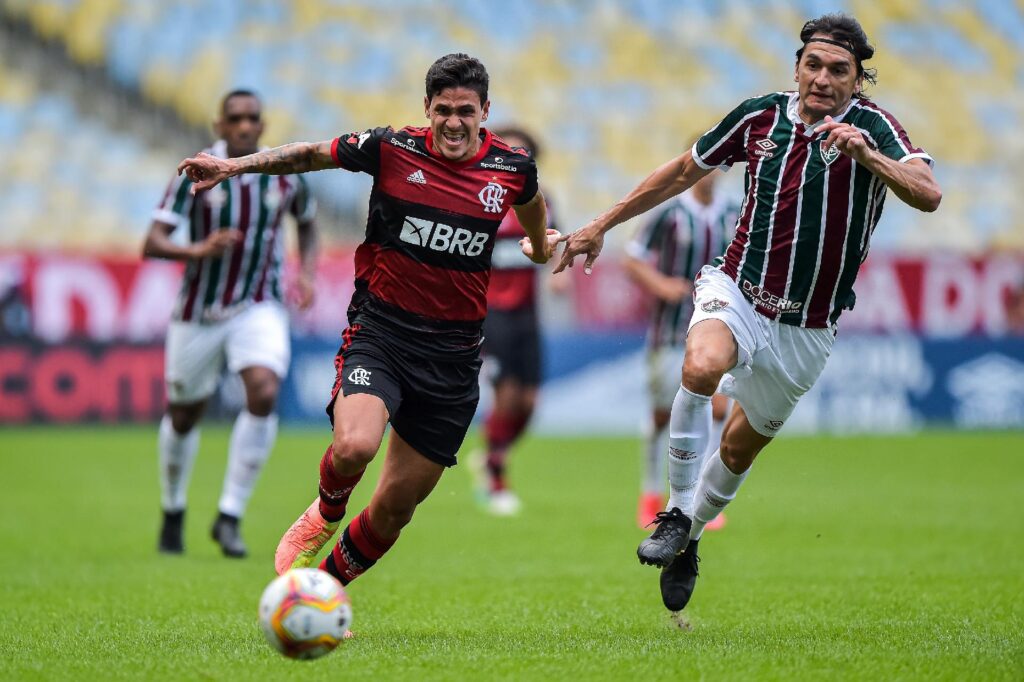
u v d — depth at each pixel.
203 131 84.94
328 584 16.39
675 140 87.69
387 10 92.75
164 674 17.14
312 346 66.12
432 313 19.62
